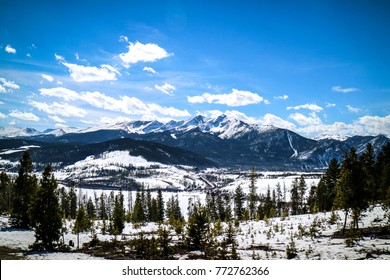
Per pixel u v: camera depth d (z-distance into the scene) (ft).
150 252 106.01
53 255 108.78
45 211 129.29
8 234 153.07
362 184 130.21
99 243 144.77
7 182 301.43
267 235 146.41
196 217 125.29
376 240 107.55
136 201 312.91
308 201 338.13
